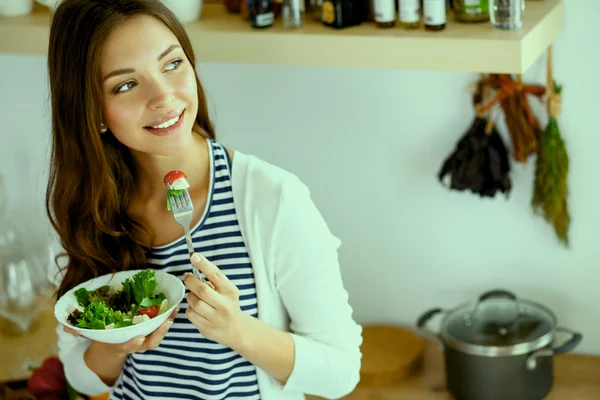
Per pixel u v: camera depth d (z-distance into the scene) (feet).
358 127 7.53
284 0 6.28
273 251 4.72
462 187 7.14
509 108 6.89
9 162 8.66
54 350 7.79
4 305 8.02
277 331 4.79
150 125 4.44
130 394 5.34
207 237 4.81
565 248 7.31
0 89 8.38
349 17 6.20
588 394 7.08
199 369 4.94
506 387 6.90
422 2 6.24
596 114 6.77
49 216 5.12
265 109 7.74
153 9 4.43
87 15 4.36
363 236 7.95
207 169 4.84
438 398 7.26
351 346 5.00
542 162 6.93
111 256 5.06
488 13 6.03
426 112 7.27
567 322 7.58
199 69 7.62
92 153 4.67
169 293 4.74
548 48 6.68
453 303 7.91
